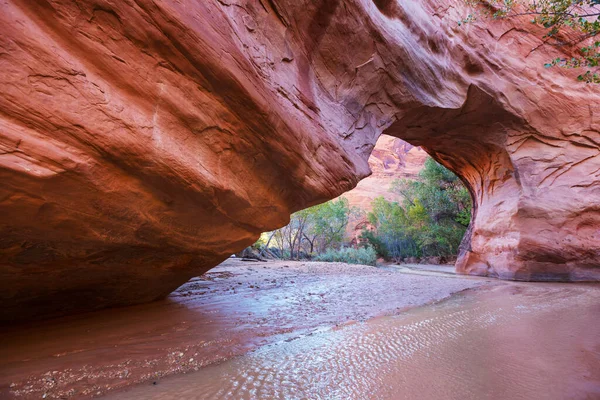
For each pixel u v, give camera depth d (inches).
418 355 160.9
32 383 119.5
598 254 500.1
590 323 228.1
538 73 526.9
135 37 131.3
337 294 342.6
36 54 106.7
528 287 424.2
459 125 525.7
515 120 526.0
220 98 161.9
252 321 224.4
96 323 195.0
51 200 117.0
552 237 504.1
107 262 170.4
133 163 132.7
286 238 1337.4
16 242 126.0
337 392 119.4
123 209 142.3
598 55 233.8
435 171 1159.6
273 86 215.6
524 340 186.5
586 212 513.7
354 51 317.4
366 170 314.2
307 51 277.9
